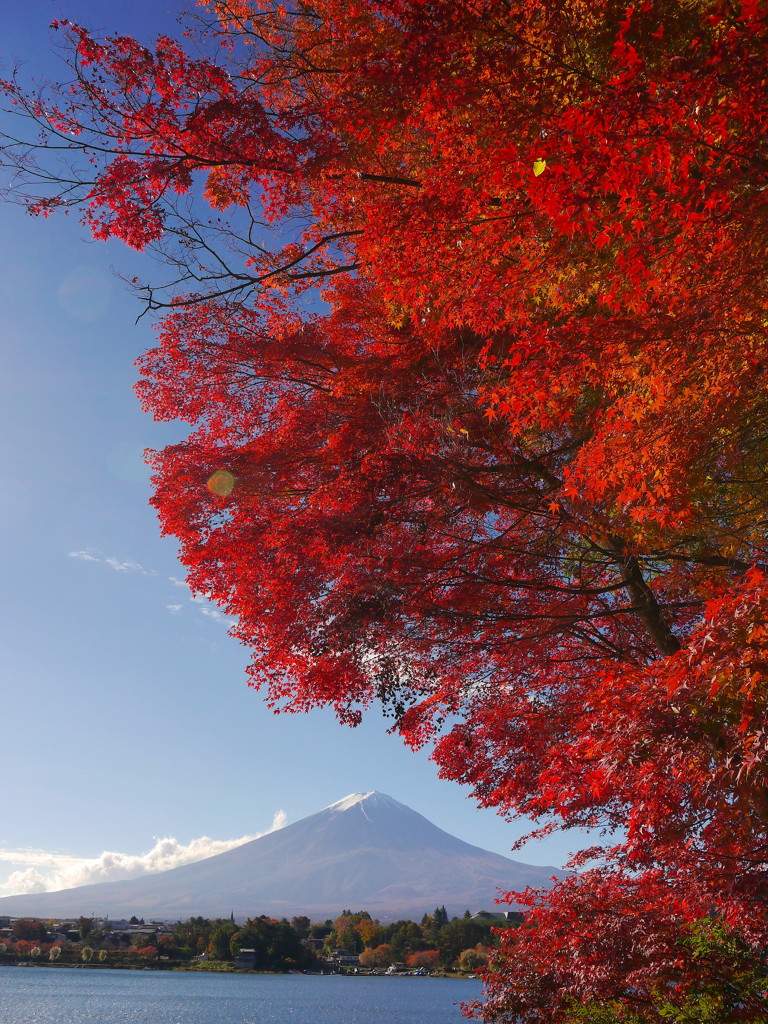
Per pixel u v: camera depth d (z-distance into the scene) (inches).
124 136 303.4
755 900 276.4
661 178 221.6
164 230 335.6
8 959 7431.1
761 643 202.1
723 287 227.5
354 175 336.2
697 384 261.1
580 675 451.8
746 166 212.7
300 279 403.2
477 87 235.9
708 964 296.8
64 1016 3206.2
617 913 328.5
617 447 260.5
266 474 418.6
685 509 273.0
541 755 418.6
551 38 230.8
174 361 446.6
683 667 222.7
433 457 350.3
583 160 202.2
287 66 315.9
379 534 376.8
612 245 264.7
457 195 275.3
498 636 414.0
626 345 245.8
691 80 196.1
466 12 228.2
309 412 429.4
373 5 274.8
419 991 6289.4
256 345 434.3
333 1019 3585.1
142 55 294.7
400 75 247.0
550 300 294.2
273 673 415.5
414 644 398.9
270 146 303.7
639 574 383.2
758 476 301.4
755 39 190.4
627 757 257.9
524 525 388.8
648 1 203.8
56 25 293.1
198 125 295.0
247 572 398.3
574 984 319.6
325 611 363.3
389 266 305.1
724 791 270.4
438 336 348.5
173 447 444.8
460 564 394.6
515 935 366.0
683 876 298.5
